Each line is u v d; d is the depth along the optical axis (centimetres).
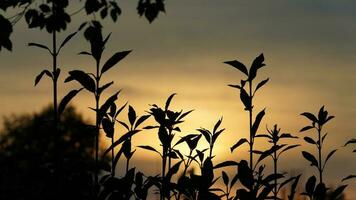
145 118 324
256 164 307
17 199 238
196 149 326
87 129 258
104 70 276
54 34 288
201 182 293
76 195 252
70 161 250
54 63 280
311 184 332
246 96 313
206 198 293
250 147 308
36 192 242
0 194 236
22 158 235
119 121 321
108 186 267
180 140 324
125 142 287
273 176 301
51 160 243
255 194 288
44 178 243
